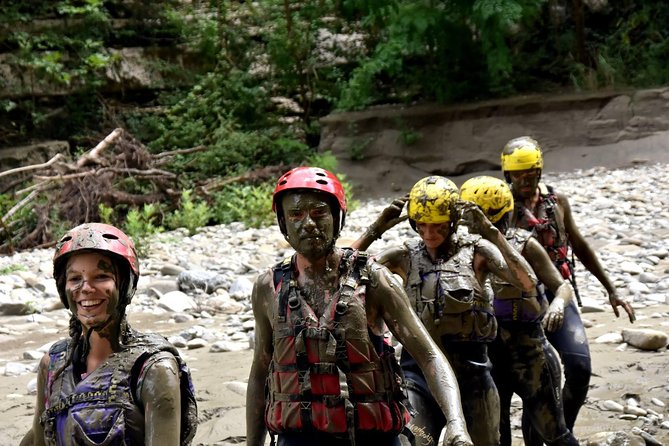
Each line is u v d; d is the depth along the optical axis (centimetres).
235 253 1669
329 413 416
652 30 2600
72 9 2428
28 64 2359
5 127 2416
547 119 2359
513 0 2289
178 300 1280
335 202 426
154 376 383
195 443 753
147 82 2544
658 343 958
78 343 399
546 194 725
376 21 2494
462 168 2358
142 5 2612
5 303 1267
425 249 571
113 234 393
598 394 841
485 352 569
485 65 2497
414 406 535
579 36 2588
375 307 425
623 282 1277
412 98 2556
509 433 647
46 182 1880
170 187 2114
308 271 430
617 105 2334
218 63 2558
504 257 560
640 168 2203
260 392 460
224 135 2364
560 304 609
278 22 2525
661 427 764
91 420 382
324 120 2455
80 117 2475
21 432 788
